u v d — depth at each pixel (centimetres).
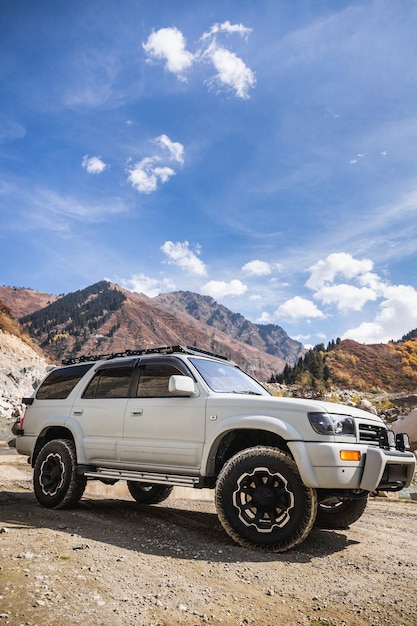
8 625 232
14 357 7119
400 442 483
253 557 387
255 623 262
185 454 472
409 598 313
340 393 16000
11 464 1029
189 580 320
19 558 332
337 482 397
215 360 578
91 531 448
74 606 260
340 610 288
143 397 536
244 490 421
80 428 578
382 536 517
